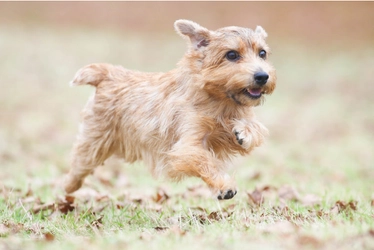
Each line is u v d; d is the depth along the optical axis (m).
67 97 26.22
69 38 38.69
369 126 21.69
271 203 9.72
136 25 44.25
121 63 32.62
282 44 39.06
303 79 30.98
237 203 9.85
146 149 9.29
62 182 11.15
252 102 8.31
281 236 6.77
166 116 8.72
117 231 7.86
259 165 15.48
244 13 46.03
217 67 8.33
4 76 28.88
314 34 41.62
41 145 17.38
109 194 11.12
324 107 25.36
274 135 20.41
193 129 8.41
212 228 7.53
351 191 10.98
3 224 8.13
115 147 10.04
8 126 19.89
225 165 8.91
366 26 42.69
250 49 8.45
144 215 9.00
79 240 7.11
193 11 47.19
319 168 15.01
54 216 9.20
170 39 40.41
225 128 8.55
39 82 28.42
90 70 9.99
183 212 9.00
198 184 11.86
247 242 6.58
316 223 7.56
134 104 9.36
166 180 9.19
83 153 10.10
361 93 27.89
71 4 48.03
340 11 45.44
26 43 36.00
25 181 12.21
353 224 7.30
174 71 9.00
